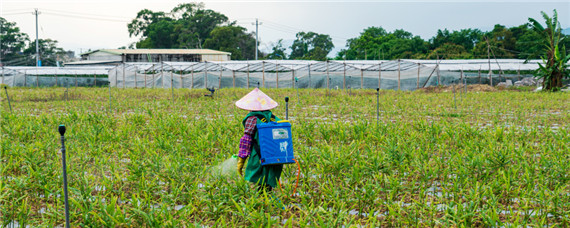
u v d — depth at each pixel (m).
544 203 5.83
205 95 27.22
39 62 75.56
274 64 45.50
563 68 33.28
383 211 5.89
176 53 74.94
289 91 32.97
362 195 6.33
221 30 90.31
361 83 43.34
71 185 6.38
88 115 14.37
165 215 5.11
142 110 18.64
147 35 112.00
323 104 22.41
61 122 13.38
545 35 34.03
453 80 43.81
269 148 5.79
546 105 20.42
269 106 6.11
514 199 6.23
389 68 43.03
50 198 6.30
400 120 14.95
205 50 79.19
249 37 101.19
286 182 6.80
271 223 4.95
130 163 7.64
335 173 7.09
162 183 6.98
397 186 6.20
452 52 76.31
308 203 6.05
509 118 15.83
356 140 10.16
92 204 5.41
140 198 6.10
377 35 113.44
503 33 71.31
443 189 6.30
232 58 90.56
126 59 75.00
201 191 6.11
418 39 86.06
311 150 8.08
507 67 46.62
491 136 10.77
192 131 11.14
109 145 9.73
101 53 75.62
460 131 11.35
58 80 52.84
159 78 49.47
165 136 10.55
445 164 7.91
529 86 43.62
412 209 5.52
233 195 5.93
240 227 5.19
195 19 105.19
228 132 11.16
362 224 5.49
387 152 8.01
